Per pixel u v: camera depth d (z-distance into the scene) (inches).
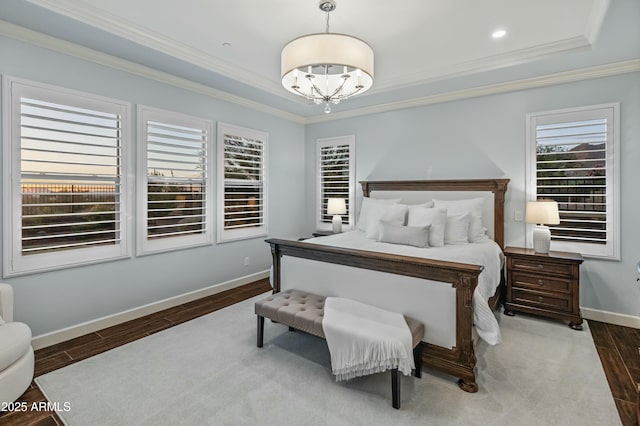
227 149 171.0
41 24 98.7
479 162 158.4
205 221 160.6
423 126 174.6
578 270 122.3
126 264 131.1
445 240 139.1
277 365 96.5
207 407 77.7
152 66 131.5
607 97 128.2
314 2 93.3
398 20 102.7
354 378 89.9
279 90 168.2
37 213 108.0
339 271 107.3
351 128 201.6
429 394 82.1
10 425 71.7
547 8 95.4
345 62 86.0
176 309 144.2
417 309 91.0
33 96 104.3
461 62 133.7
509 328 123.2
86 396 82.0
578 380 88.2
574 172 135.8
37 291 108.1
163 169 142.5
